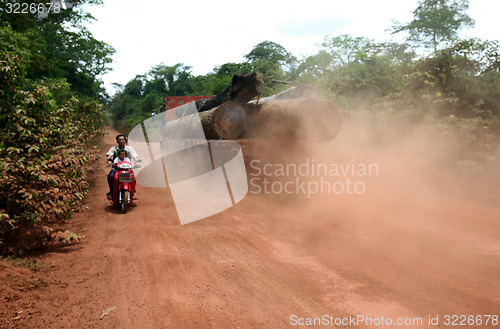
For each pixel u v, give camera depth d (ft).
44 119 20.92
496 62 28.71
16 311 10.23
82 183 22.25
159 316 10.00
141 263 14.21
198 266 13.73
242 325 9.41
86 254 15.47
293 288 11.45
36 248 16.24
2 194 15.39
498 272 11.46
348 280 11.72
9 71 19.72
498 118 27.48
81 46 116.37
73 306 10.67
